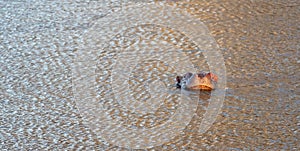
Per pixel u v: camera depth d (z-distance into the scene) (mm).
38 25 14898
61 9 15836
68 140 9938
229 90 11273
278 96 10961
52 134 10141
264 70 11992
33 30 14617
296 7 15156
